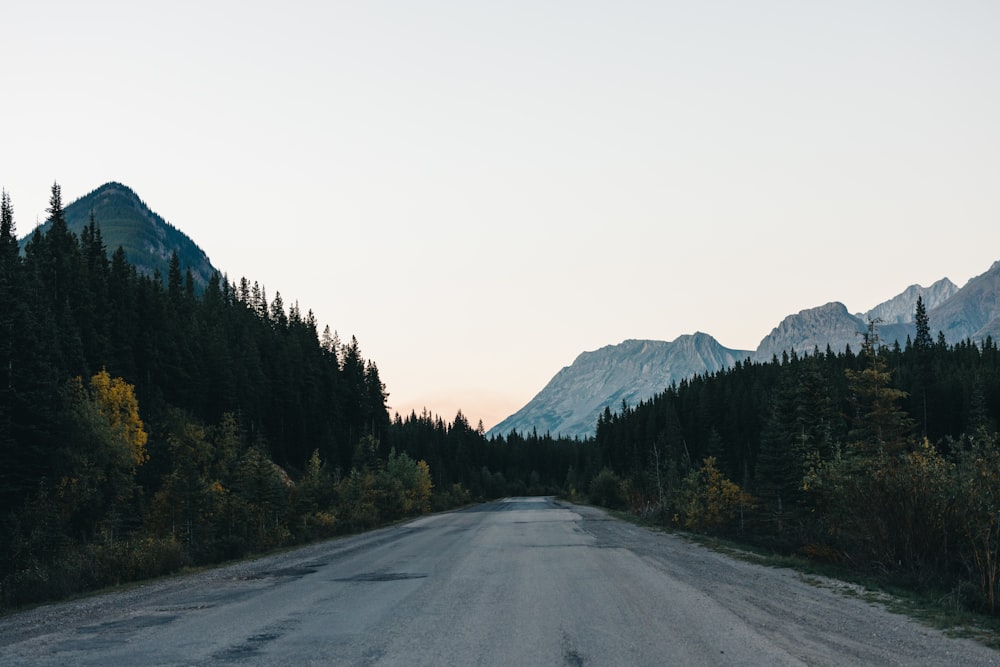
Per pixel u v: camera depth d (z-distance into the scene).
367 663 8.08
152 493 48.50
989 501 13.43
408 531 39.88
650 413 138.25
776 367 137.50
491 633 9.79
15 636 10.81
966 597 12.02
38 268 69.69
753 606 11.74
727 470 62.00
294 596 14.23
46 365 42.28
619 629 9.87
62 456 38.28
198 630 10.52
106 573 18.98
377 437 130.00
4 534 29.02
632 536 31.36
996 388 88.19
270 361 112.94
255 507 35.25
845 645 8.60
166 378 83.31
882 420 33.50
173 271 118.69
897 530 15.75
